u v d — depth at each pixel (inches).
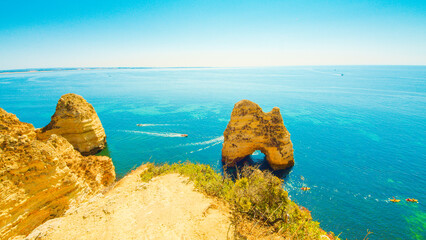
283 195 536.4
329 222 1005.2
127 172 1453.0
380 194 1212.5
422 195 1201.4
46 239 423.8
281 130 1498.5
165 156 1710.1
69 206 671.1
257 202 532.4
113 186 864.3
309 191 1241.4
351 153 1758.1
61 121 1526.8
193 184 710.5
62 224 471.8
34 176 585.6
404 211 1074.7
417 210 1079.6
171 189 669.3
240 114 1544.0
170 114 3144.7
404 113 3120.1
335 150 1820.9
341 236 933.8
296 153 1760.6
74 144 1584.6
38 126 2637.8
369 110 3321.9
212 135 2193.7
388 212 1065.5
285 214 519.2
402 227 975.6
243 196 550.0
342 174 1428.4
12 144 567.2
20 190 556.1
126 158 1669.5
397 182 1332.4
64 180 663.8
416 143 1973.4
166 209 531.2
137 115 3083.2
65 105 1545.3
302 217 531.2
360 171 1466.5
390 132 2284.7
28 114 3179.1
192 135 2192.4
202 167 902.4
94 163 989.2
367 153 1758.1
